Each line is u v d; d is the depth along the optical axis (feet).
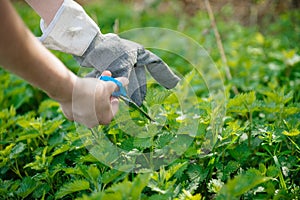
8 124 8.72
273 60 12.65
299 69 11.55
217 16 18.10
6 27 3.95
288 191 6.48
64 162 7.18
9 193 6.67
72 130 8.14
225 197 5.29
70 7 5.65
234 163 6.71
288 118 7.87
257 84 10.79
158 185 5.80
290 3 17.58
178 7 19.13
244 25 18.35
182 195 5.76
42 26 5.81
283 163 6.93
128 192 4.98
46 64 4.44
